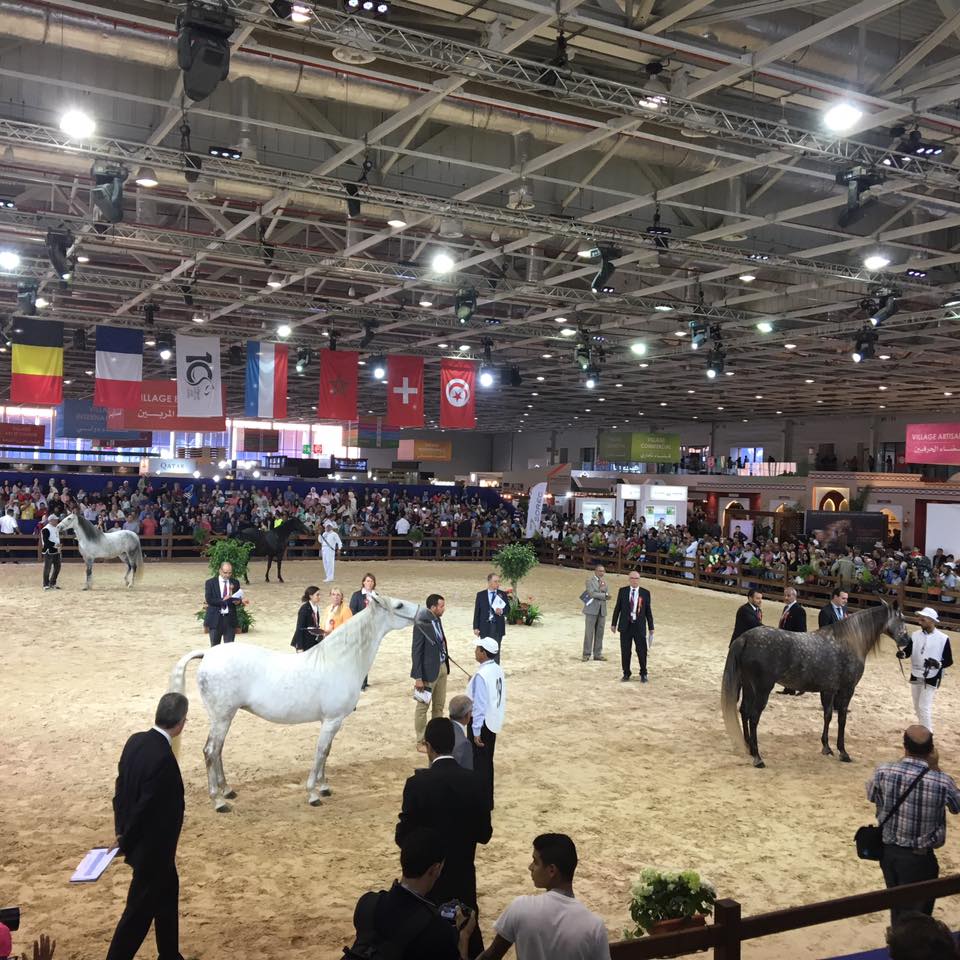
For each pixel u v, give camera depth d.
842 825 8.52
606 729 11.72
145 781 5.13
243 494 38.16
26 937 5.91
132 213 20.17
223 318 30.78
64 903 6.43
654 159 14.52
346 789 9.05
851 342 28.86
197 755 10.08
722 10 9.90
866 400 45.56
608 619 21.97
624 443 44.50
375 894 3.79
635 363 35.19
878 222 18.22
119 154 13.49
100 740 10.49
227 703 8.27
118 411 35.97
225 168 14.18
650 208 18.17
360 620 8.82
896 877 5.70
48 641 16.55
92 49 10.71
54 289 25.88
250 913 6.38
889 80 11.10
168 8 10.63
